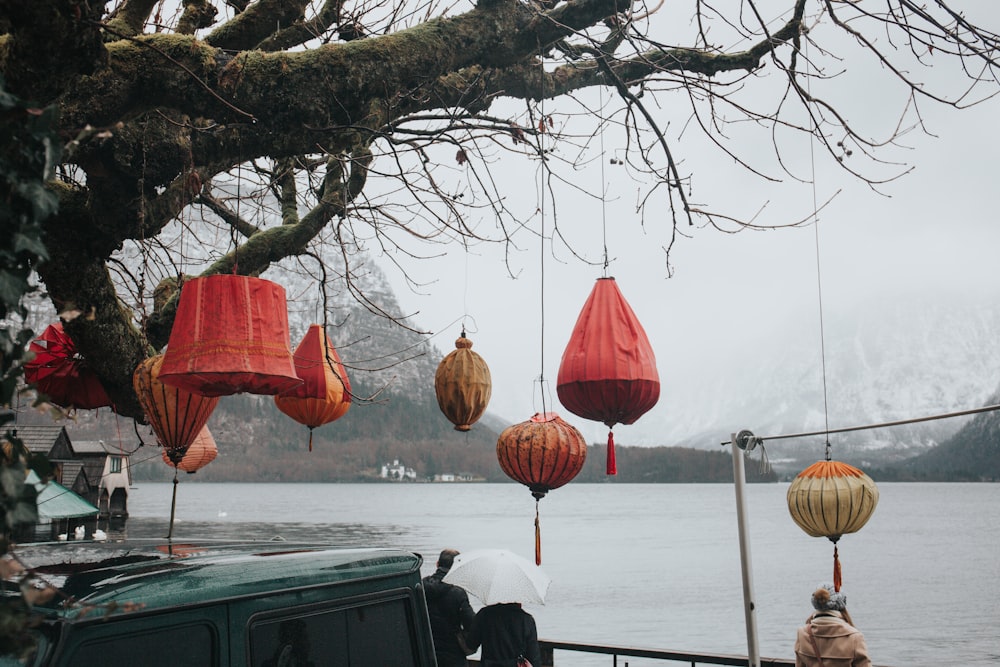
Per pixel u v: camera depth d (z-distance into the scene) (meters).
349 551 3.97
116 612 2.86
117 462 42.62
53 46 3.50
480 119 5.67
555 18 5.40
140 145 4.70
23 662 2.68
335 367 6.80
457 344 6.81
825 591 7.56
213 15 5.68
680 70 6.11
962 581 59.31
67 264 4.97
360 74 4.79
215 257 7.34
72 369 5.92
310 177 6.25
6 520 2.04
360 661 3.80
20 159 2.11
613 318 5.90
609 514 154.50
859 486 8.05
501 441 6.79
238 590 3.33
